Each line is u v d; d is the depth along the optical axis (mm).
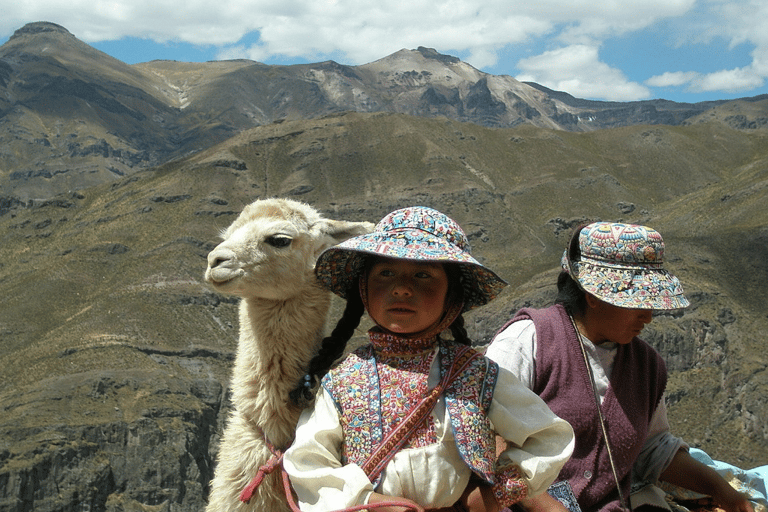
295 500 4754
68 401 137250
